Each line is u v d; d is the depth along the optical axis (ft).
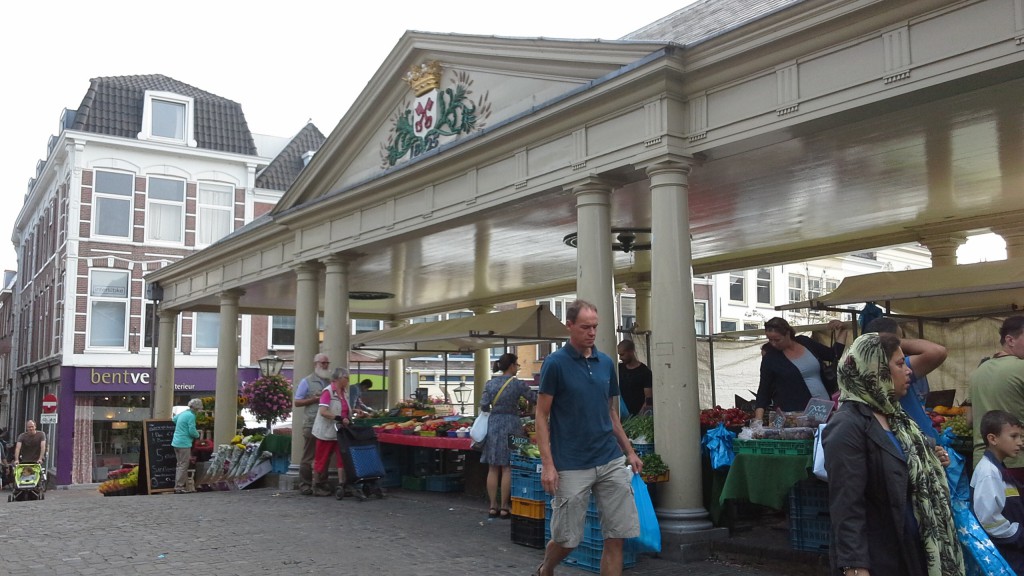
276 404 59.06
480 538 26.43
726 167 29.99
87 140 92.79
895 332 14.28
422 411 49.73
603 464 16.92
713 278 108.88
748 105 24.11
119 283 94.27
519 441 25.49
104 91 97.45
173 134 98.84
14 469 66.23
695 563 22.88
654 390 25.05
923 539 11.27
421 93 37.55
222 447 51.72
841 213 38.32
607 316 27.43
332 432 37.50
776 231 42.55
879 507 11.40
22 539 26.21
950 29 19.98
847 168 30.55
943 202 36.37
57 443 89.81
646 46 25.81
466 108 34.91
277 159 106.83
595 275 27.48
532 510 24.64
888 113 22.71
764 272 115.34
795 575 21.22
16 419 124.88
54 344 96.17
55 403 75.41
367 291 62.39
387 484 41.04
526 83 31.91
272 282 52.47
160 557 23.31
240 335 99.14
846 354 12.05
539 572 17.95
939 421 21.21
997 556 12.76
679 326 24.81
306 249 45.27
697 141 25.26
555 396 17.15
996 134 26.63
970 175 31.89
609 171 27.20
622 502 17.04
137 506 34.91
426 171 35.68
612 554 17.16
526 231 40.16
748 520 26.96
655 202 25.58
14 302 140.67
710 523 24.13
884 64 21.07
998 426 14.76
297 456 42.83
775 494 21.04
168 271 63.82
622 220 39.50
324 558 23.21
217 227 99.81
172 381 66.90
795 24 22.52
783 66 23.24
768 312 115.03
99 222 94.02
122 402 93.56
